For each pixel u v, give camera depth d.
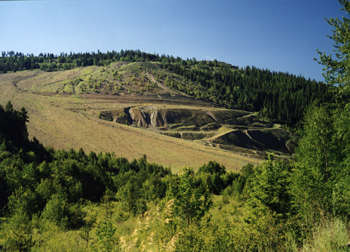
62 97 174.62
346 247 4.59
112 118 139.75
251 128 156.25
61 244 13.04
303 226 6.46
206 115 161.00
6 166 37.47
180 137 130.62
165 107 162.25
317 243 5.14
